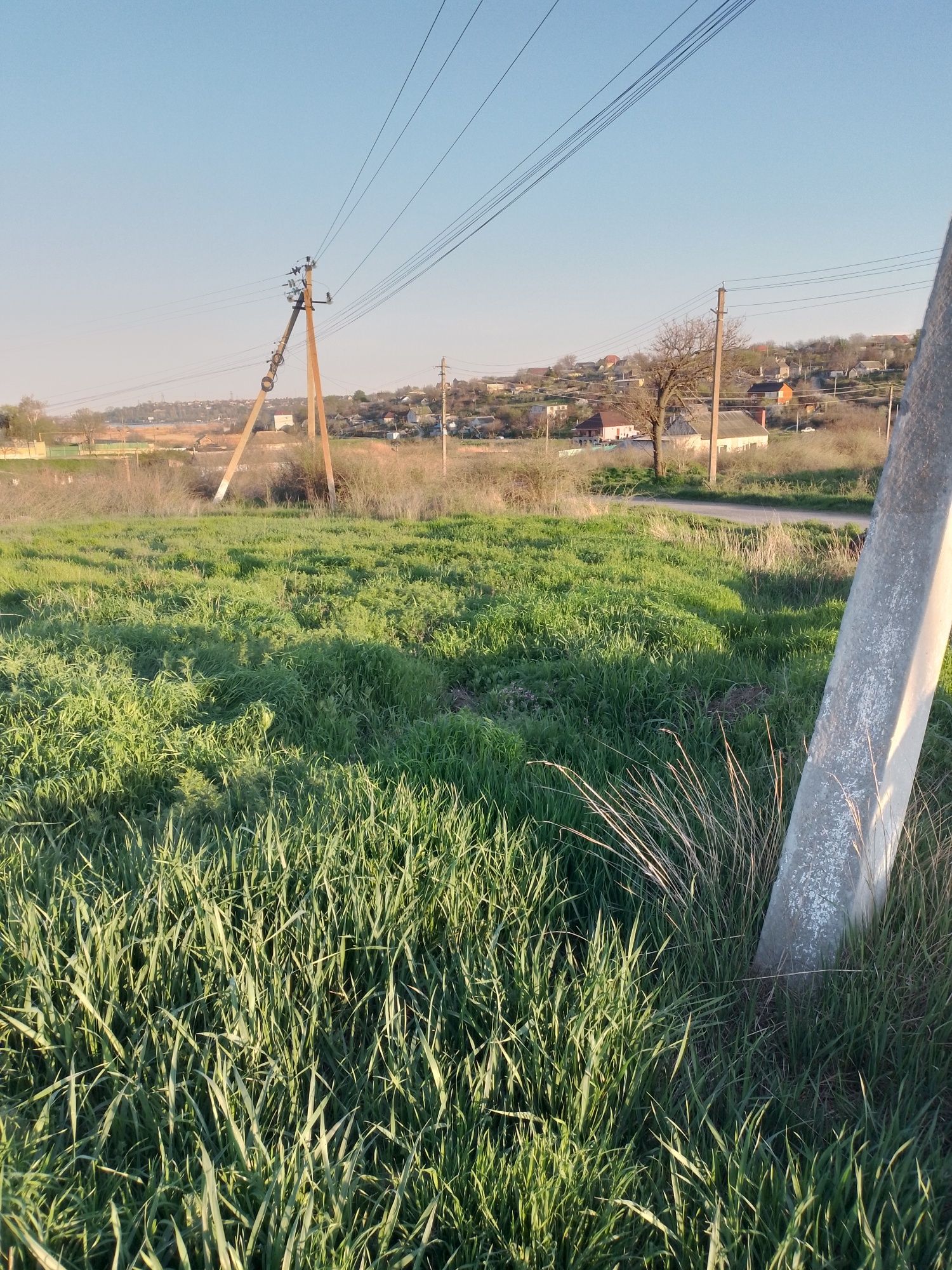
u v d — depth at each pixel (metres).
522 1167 2.06
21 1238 1.75
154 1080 2.39
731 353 40.03
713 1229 1.86
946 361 2.66
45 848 4.05
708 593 10.74
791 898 3.03
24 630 8.40
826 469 39.91
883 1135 2.25
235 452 36.03
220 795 4.60
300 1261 1.76
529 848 3.87
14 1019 2.46
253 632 8.40
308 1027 2.62
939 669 2.91
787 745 5.18
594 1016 2.55
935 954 3.03
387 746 5.47
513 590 11.28
